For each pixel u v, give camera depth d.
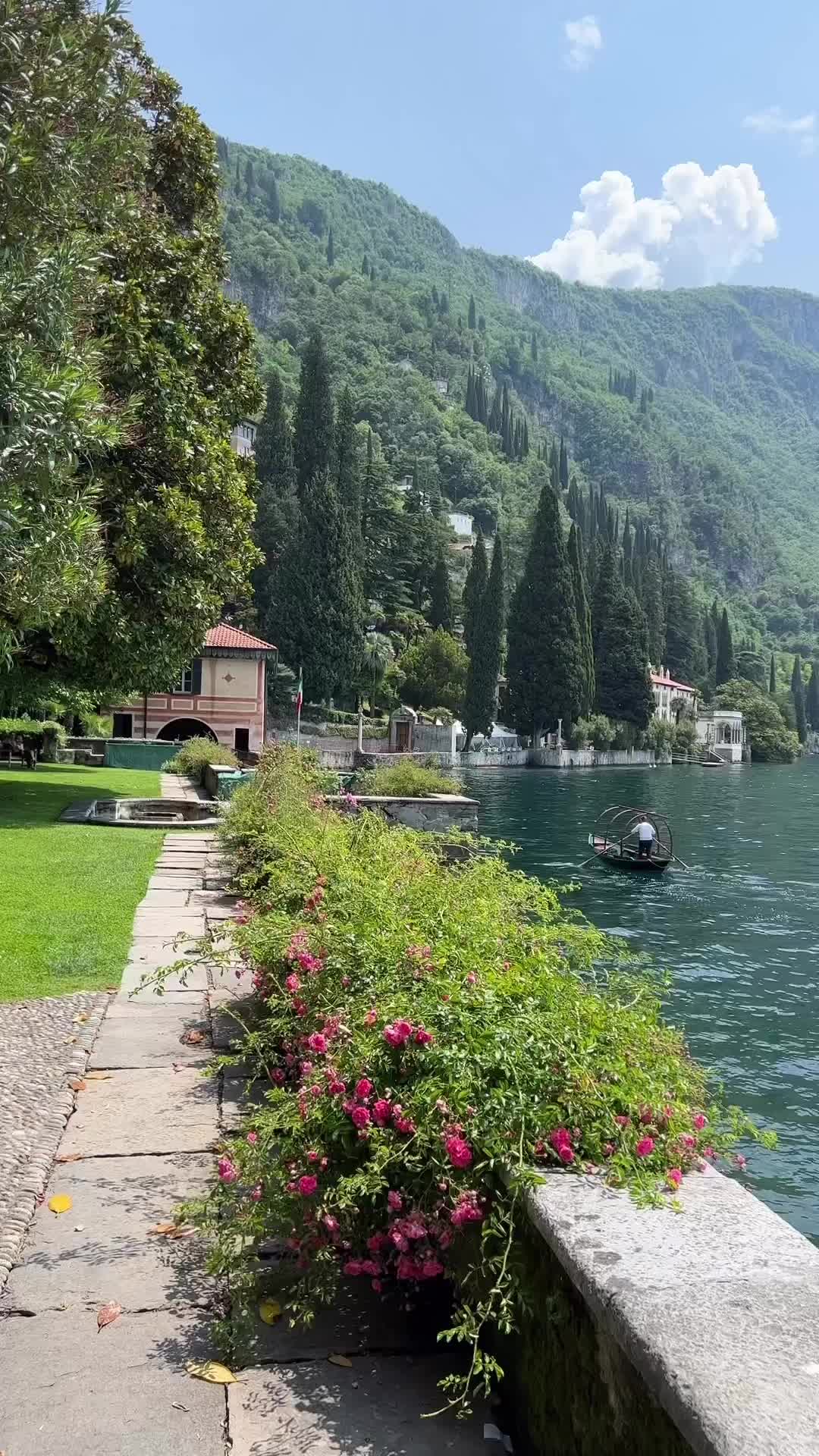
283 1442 2.44
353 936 4.21
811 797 61.72
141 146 9.75
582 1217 2.31
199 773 29.59
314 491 85.44
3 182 7.73
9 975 6.96
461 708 99.94
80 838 14.90
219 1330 2.78
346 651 85.81
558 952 4.26
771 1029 12.36
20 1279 3.18
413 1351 2.86
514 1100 2.74
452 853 16.23
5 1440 2.42
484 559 106.44
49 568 8.29
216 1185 3.61
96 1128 4.42
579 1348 2.14
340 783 21.34
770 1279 2.00
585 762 103.94
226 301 21.41
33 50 7.97
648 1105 2.81
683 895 22.58
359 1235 2.94
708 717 135.50
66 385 7.47
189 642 19.31
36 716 44.00
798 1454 1.45
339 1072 3.09
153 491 17.91
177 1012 6.28
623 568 151.62
